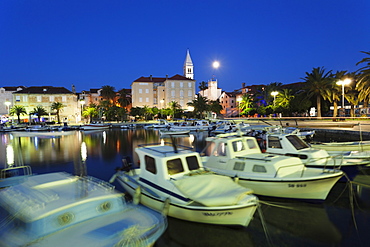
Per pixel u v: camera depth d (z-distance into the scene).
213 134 36.00
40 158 18.77
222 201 6.38
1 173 10.63
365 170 10.98
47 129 43.66
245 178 8.86
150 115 87.75
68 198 6.10
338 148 15.23
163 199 7.14
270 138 12.17
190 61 122.50
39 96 74.06
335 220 7.61
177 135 37.38
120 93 95.31
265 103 78.62
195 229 6.90
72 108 76.88
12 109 64.50
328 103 57.75
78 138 34.19
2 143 28.91
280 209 8.26
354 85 47.19
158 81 95.44
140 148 9.27
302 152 10.98
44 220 5.35
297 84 81.94
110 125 57.28
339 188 10.34
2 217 5.87
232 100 104.50
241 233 6.79
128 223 5.81
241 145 10.48
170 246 6.34
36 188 6.66
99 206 6.12
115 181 11.41
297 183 8.11
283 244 6.39
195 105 73.75
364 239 6.61
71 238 5.17
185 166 8.08
